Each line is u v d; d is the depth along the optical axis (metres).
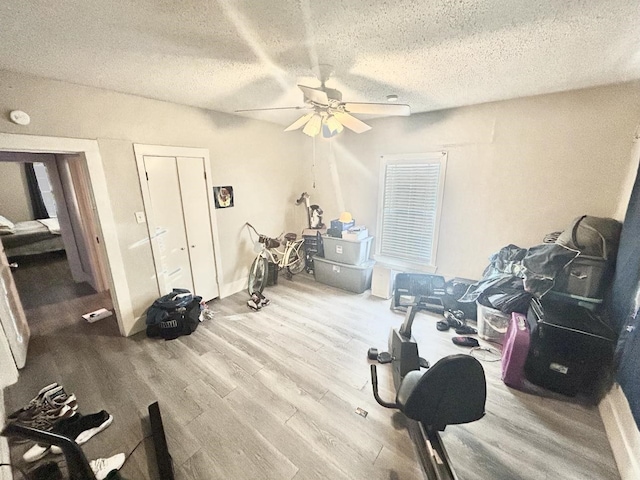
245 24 1.38
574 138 2.44
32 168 6.10
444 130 3.14
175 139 2.89
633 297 1.63
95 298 3.58
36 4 1.18
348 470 1.45
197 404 1.88
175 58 1.78
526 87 2.33
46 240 5.32
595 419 1.75
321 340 2.63
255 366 2.27
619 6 1.19
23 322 2.61
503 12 1.27
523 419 1.75
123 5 1.20
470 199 3.10
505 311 2.38
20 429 1.17
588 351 1.80
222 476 1.43
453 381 1.17
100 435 1.66
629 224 1.87
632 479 1.31
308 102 2.02
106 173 2.42
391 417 1.77
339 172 4.19
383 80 2.21
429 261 3.55
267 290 3.85
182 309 2.70
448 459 1.36
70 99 2.17
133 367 2.26
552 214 2.65
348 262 3.80
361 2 1.19
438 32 1.46
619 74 2.01
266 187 4.02
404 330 1.97
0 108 1.87
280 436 1.64
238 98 2.70
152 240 2.82
